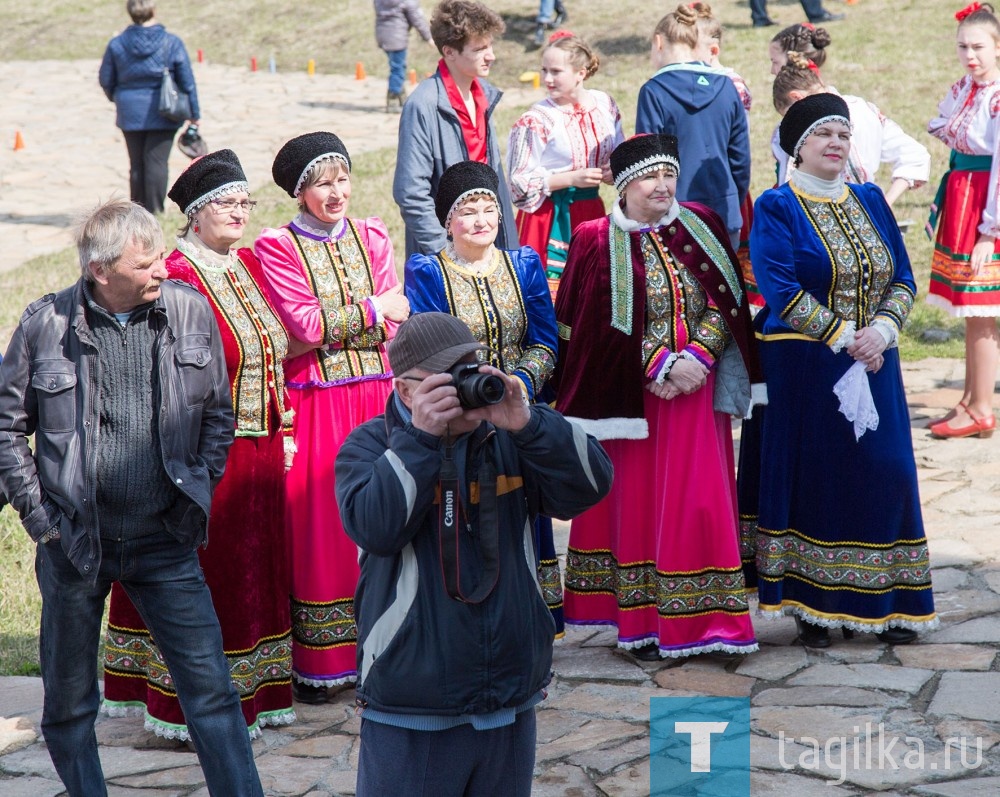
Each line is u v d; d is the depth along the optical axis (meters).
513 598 3.64
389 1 22.92
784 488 6.09
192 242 5.52
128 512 4.46
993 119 8.27
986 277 8.65
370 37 29.61
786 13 25.72
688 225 5.95
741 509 6.36
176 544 4.58
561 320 6.05
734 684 5.85
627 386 5.84
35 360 4.41
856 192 6.14
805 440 6.05
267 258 5.64
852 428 5.95
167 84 16.31
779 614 6.29
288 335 5.68
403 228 15.58
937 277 8.91
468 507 3.61
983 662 5.91
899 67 21.45
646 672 6.04
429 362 3.55
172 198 5.55
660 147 5.85
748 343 5.90
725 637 5.99
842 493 6.01
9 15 36.09
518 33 26.77
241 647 5.45
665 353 5.77
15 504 4.43
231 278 5.50
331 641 5.79
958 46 8.40
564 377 5.98
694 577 5.96
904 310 6.00
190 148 16.89
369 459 3.73
